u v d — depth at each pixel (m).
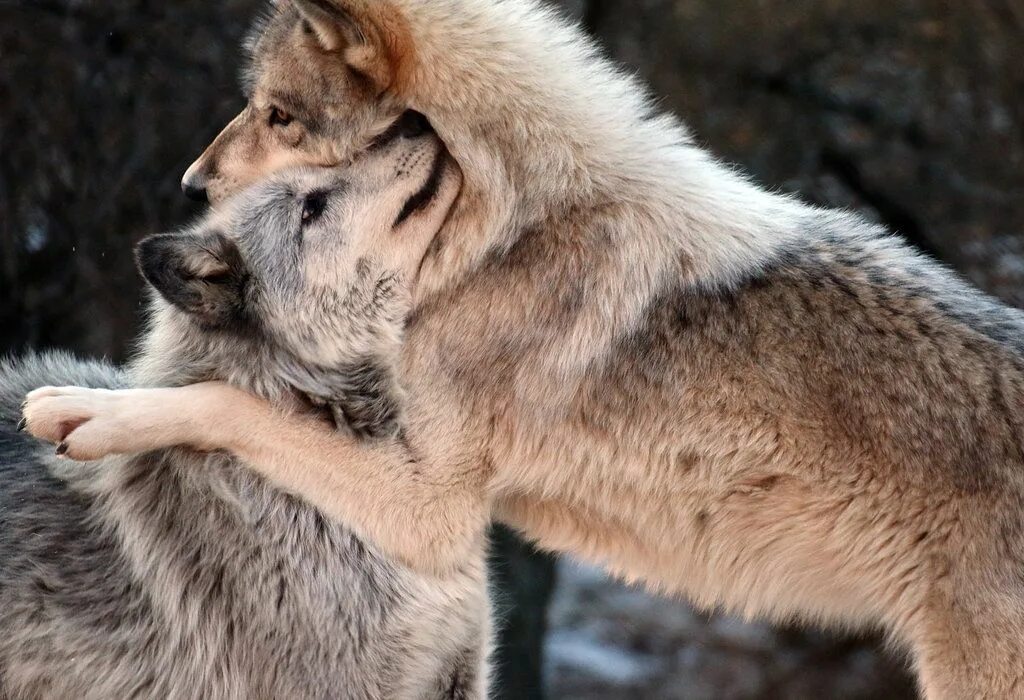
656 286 8.57
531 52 8.92
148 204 15.21
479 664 8.76
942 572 8.11
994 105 17.94
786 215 9.23
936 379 8.30
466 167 8.55
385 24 8.52
